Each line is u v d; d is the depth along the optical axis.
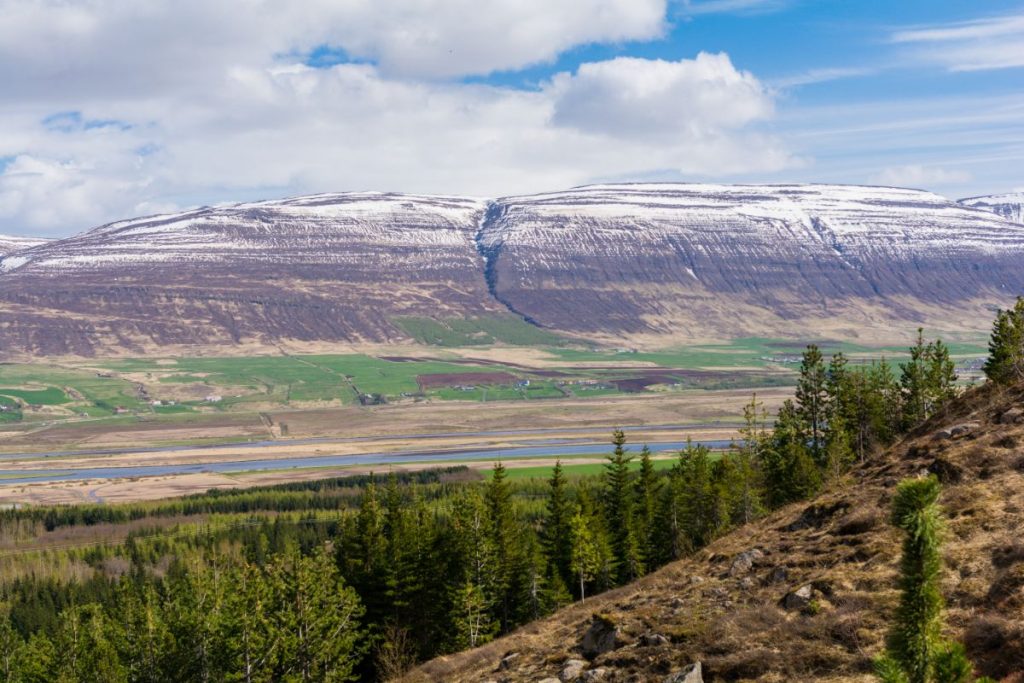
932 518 16.89
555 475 103.56
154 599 123.00
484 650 52.34
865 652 28.22
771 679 28.67
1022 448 41.00
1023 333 70.25
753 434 130.12
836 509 44.69
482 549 87.88
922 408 100.12
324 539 163.38
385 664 80.88
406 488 188.88
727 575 42.62
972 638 26.42
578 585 98.06
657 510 105.69
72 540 181.62
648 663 33.59
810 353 116.75
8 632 110.44
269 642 82.19
